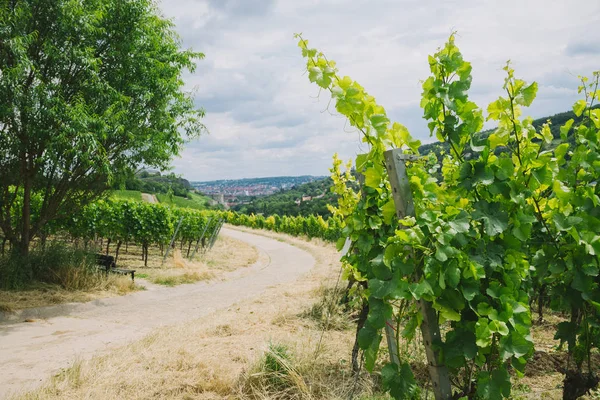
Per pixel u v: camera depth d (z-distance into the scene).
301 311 7.41
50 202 10.98
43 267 10.49
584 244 3.00
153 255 18.70
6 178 10.15
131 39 11.15
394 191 2.64
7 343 6.61
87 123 9.23
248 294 11.48
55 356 5.99
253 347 5.43
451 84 2.64
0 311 8.18
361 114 2.76
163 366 4.77
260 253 23.95
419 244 2.40
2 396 4.38
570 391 3.38
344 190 6.27
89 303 9.44
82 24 9.78
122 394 4.08
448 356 2.49
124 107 10.84
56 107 8.97
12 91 8.62
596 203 3.16
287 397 4.03
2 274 9.59
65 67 9.93
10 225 10.75
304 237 33.44
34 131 8.91
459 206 2.90
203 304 10.27
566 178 3.42
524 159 2.85
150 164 11.85
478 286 2.50
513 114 2.76
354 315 7.04
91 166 10.66
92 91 9.95
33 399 4.06
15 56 8.77
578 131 3.48
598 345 3.35
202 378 4.38
